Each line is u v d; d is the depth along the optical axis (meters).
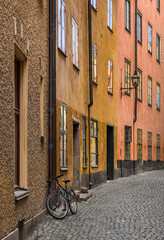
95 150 19.08
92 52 18.62
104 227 9.56
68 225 9.75
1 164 6.53
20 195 7.71
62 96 13.34
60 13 13.18
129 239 8.35
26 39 8.56
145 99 29.62
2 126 6.60
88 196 14.60
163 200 14.23
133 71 26.66
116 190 17.08
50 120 11.34
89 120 17.83
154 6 32.59
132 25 26.56
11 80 7.16
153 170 31.33
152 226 9.73
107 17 21.50
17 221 7.59
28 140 8.72
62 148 13.26
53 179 11.11
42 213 10.10
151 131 31.03
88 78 17.91
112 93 22.16
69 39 14.58
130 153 25.50
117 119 23.06
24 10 8.43
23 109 8.52
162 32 34.72
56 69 12.54
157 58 33.66
